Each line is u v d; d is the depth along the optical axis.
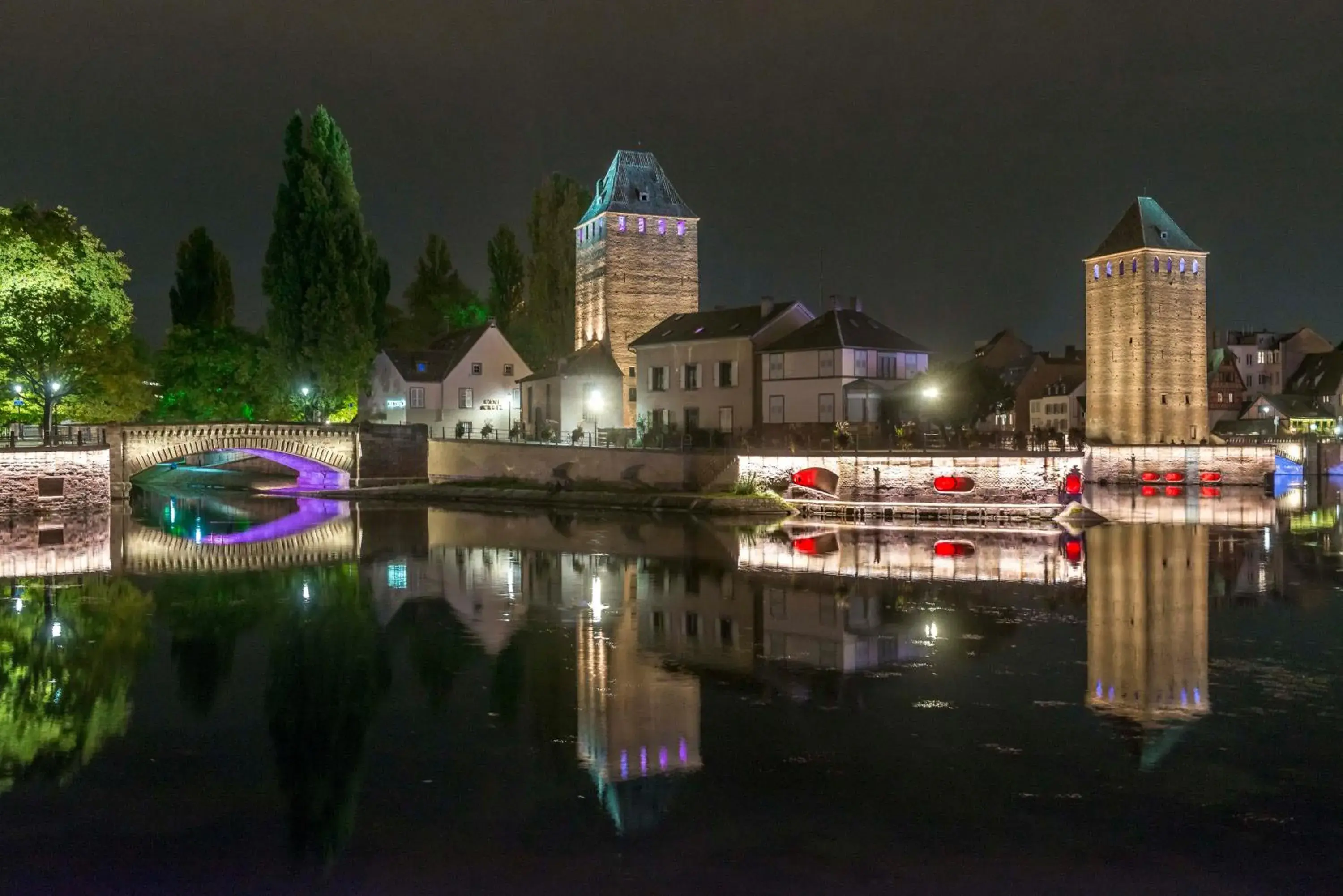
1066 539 53.62
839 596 37.09
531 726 22.50
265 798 18.75
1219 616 33.56
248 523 61.19
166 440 71.94
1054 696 24.45
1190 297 110.31
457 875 15.99
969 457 62.88
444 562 45.19
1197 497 85.25
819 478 65.31
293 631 31.55
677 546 50.50
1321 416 135.38
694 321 91.19
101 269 68.69
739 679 26.14
